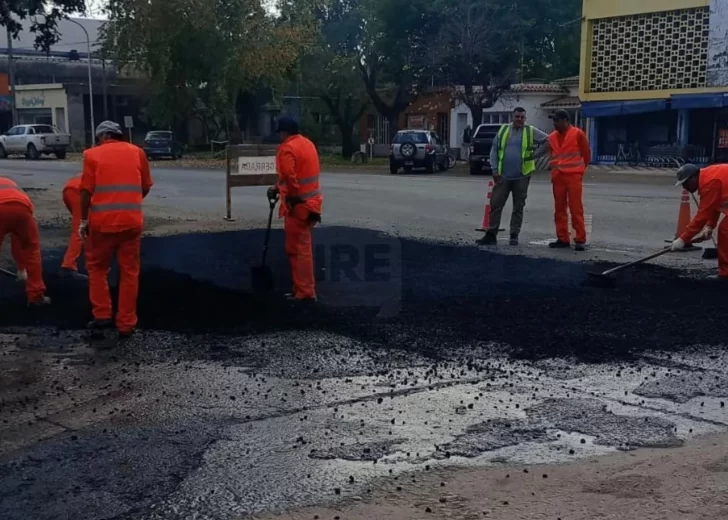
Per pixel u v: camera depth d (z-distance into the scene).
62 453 4.52
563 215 11.21
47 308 7.96
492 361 6.12
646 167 33.00
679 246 8.80
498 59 35.62
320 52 41.47
